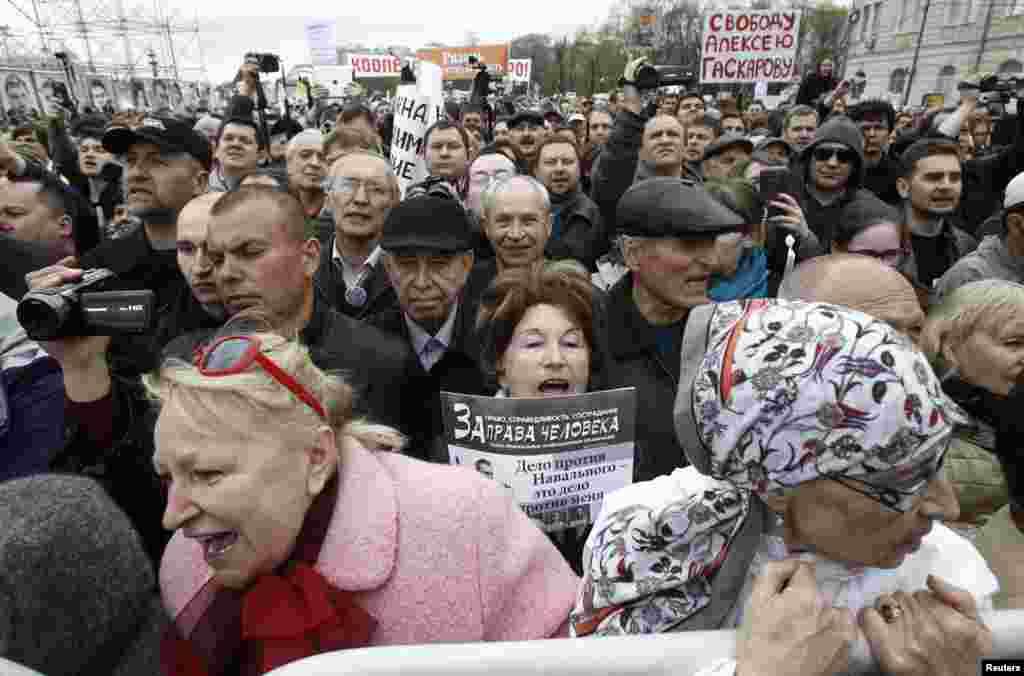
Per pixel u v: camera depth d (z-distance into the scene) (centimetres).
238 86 664
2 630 83
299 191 471
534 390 183
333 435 115
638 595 104
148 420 162
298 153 467
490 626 121
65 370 158
